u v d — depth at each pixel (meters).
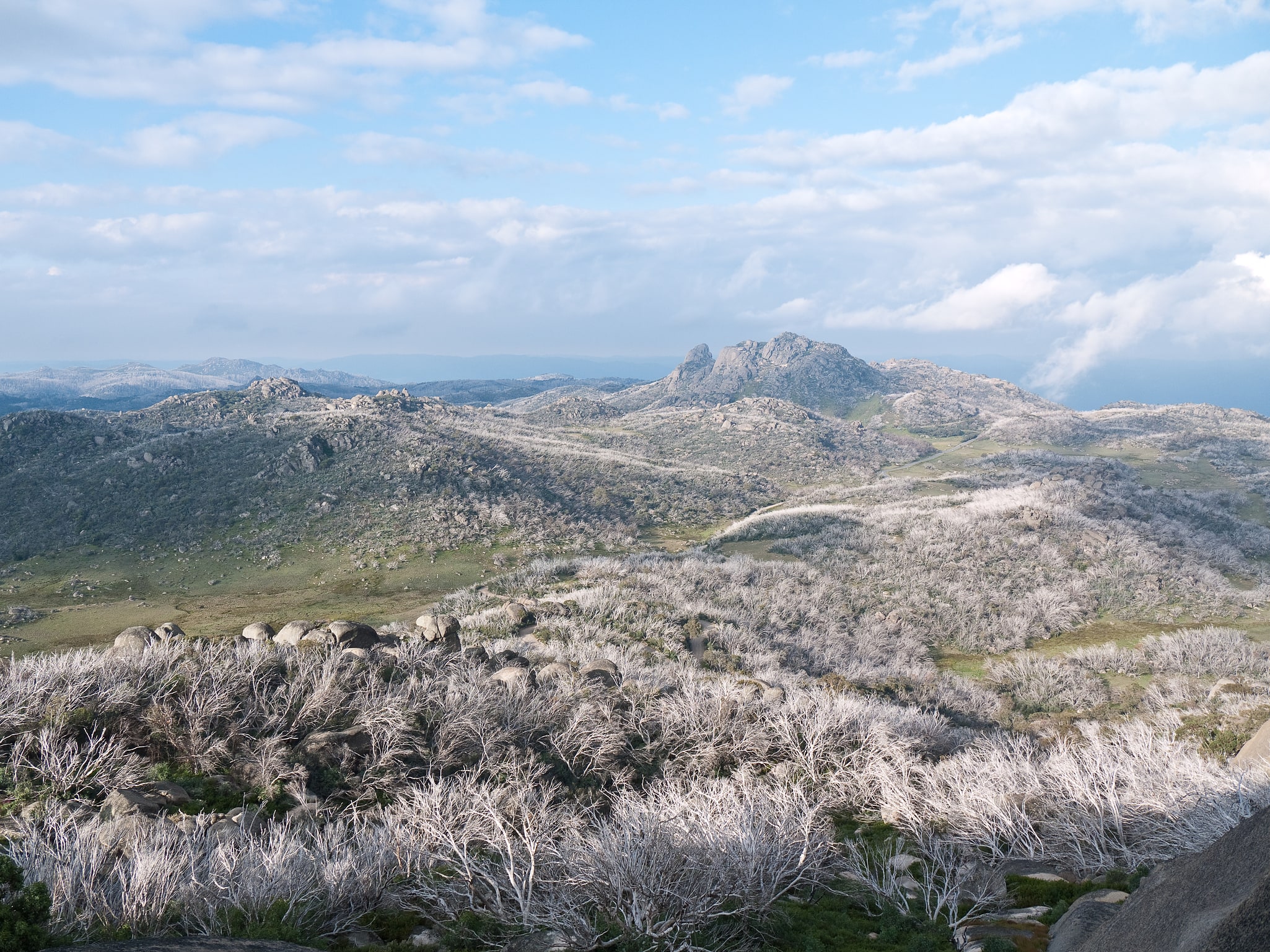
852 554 80.75
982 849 11.55
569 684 19.66
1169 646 55.53
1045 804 11.98
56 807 10.63
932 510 97.00
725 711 18.34
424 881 9.28
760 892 8.72
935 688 43.75
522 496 111.69
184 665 15.19
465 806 11.39
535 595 65.94
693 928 7.65
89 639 61.81
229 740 13.52
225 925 7.52
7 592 73.94
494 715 16.27
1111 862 10.39
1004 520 87.69
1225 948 4.42
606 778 15.50
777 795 12.33
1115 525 86.44
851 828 13.57
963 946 7.78
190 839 9.30
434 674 18.31
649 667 34.75
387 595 76.12
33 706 13.07
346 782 13.21
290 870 8.65
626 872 7.81
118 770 12.02
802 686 32.06
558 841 10.73
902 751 16.33
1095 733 17.88
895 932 8.34
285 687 15.66
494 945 7.77
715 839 8.81
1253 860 5.12
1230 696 28.78
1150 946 5.44
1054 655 58.28
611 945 7.42
